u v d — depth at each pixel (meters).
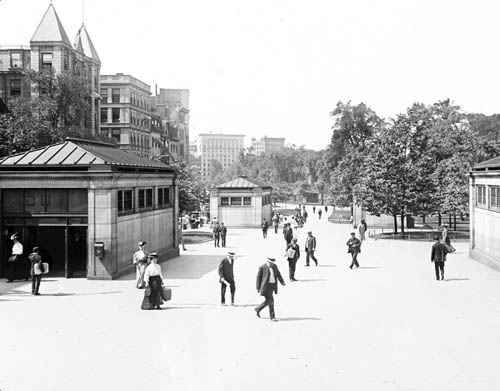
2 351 14.52
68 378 12.41
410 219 67.12
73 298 21.66
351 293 23.00
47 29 76.25
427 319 18.14
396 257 36.19
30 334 16.19
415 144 51.75
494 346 14.98
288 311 19.39
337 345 15.03
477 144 69.31
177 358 13.87
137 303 20.69
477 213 34.78
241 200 66.56
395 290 23.69
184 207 61.09
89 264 26.14
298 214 68.81
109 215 26.05
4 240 26.81
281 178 178.88
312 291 23.48
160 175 34.22
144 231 31.17
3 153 48.47
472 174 35.50
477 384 12.02
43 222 26.53
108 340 15.52
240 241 48.25
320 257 36.44
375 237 50.16
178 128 150.38
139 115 109.94
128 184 28.48
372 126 87.38
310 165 161.50
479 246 34.47
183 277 27.48
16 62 79.44
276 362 13.54
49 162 26.95
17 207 26.67
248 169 187.12
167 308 19.84
